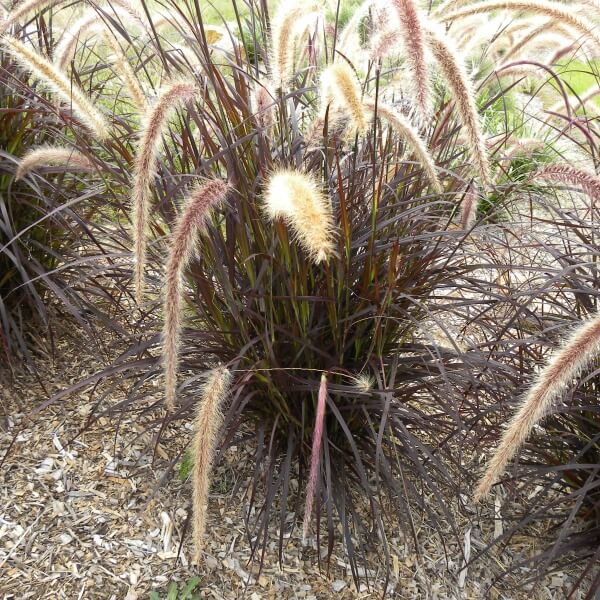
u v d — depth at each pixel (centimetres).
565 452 98
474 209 93
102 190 96
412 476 98
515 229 115
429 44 76
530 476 91
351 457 94
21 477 92
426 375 91
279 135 90
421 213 90
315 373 89
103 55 123
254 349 86
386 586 80
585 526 96
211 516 91
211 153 88
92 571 82
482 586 90
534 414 66
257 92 85
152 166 66
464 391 99
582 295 93
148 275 104
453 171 103
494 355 94
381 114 79
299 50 108
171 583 81
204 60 87
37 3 94
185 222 64
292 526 89
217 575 84
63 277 114
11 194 105
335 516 95
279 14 87
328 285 80
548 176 84
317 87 85
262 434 87
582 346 64
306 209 60
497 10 96
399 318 86
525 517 91
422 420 95
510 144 118
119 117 115
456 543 94
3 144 105
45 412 103
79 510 89
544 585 91
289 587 85
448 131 103
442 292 131
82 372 111
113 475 95
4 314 99
